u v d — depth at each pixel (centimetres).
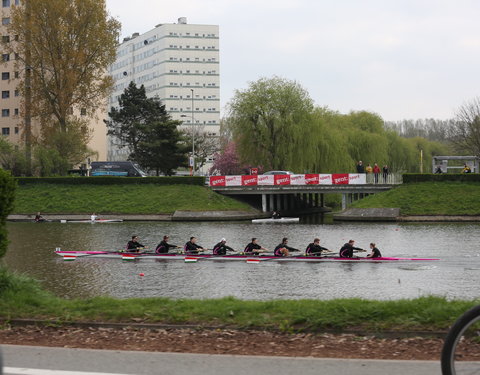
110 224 6091
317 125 7888
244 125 8038
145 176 8150
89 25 7788
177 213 6731
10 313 1048
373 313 941
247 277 2728
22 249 3919
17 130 10556
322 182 7006
